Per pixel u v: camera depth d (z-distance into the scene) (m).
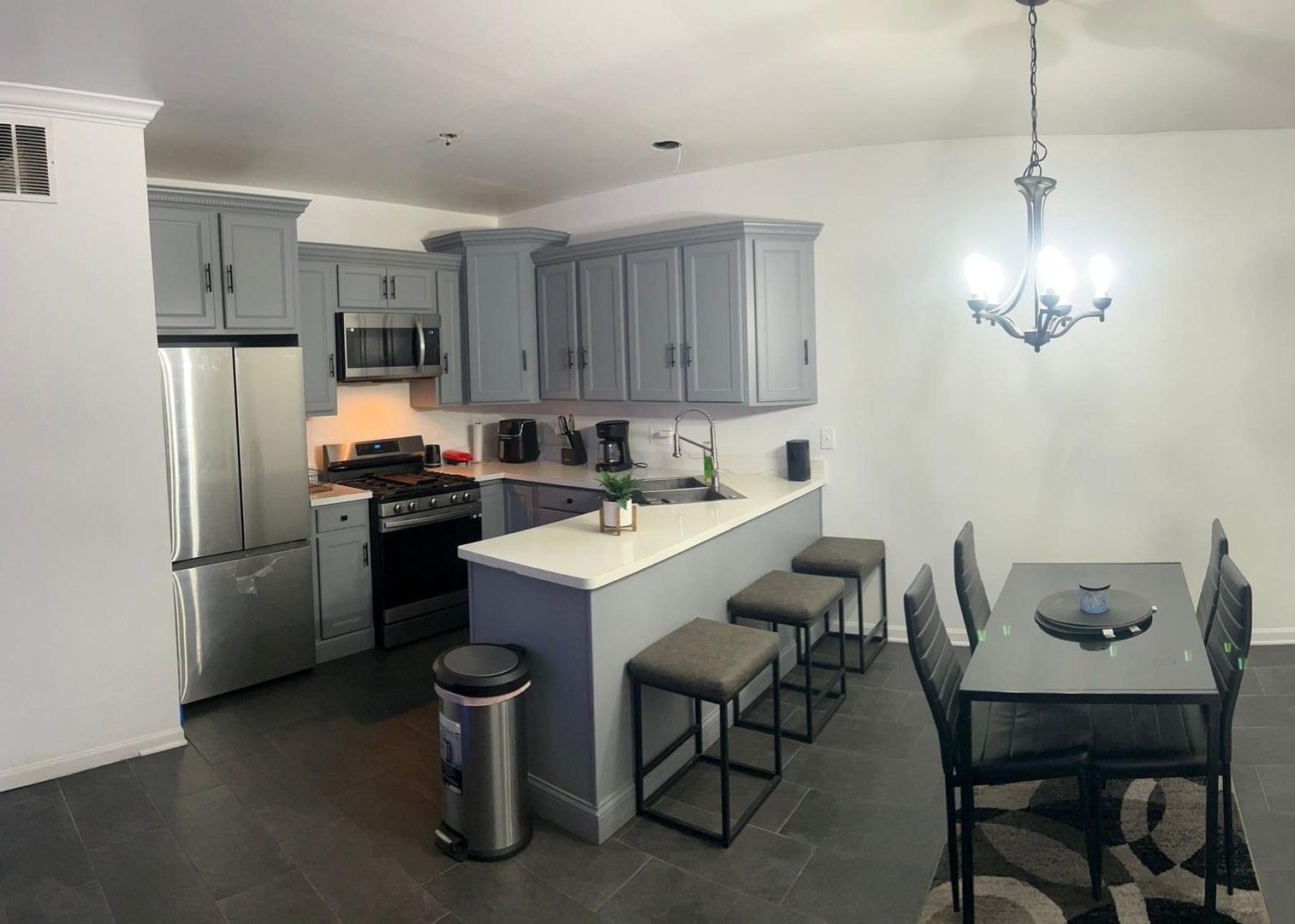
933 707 2.36
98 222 3.17
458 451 5.69
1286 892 2.34
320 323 4.61
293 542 4.13
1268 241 3.93
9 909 2.43
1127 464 4.13
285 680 4.15
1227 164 3.93
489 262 5.16
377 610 4.59
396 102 3.25
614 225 5.11
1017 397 4.21
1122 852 2.56
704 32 2.66
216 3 2.34
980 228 4.16
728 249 4.34
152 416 3.33
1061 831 2.69
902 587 4.48
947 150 4.18
